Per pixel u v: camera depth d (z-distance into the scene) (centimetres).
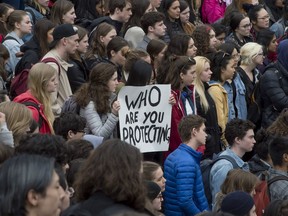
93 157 1458
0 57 2891
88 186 1448
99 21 3572
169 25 3822
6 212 1354
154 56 3167
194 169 2523
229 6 4281
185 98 2981
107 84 2666
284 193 2373
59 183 1437
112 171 1434
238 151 2653
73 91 2948
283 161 2472
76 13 3925
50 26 3059
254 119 3388
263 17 4078
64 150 1752
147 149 2766
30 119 2145
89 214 1408
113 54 3028
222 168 2578
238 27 3909
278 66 3381
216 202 2289
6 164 1376
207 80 3075
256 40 3956
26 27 3306
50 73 2548
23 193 1354
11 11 3422
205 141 2745
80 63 3003
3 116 1984
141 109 2756
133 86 2736
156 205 1980
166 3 3825
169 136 2797
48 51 3019
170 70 2930
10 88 2900
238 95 3325
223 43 3431
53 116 2569
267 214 1956
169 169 2528
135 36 3419
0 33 3431
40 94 2544
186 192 2492
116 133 2755
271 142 2492
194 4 4375
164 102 2784
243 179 2256
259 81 3388
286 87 3369
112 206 1423
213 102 3089
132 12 3616
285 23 4288
